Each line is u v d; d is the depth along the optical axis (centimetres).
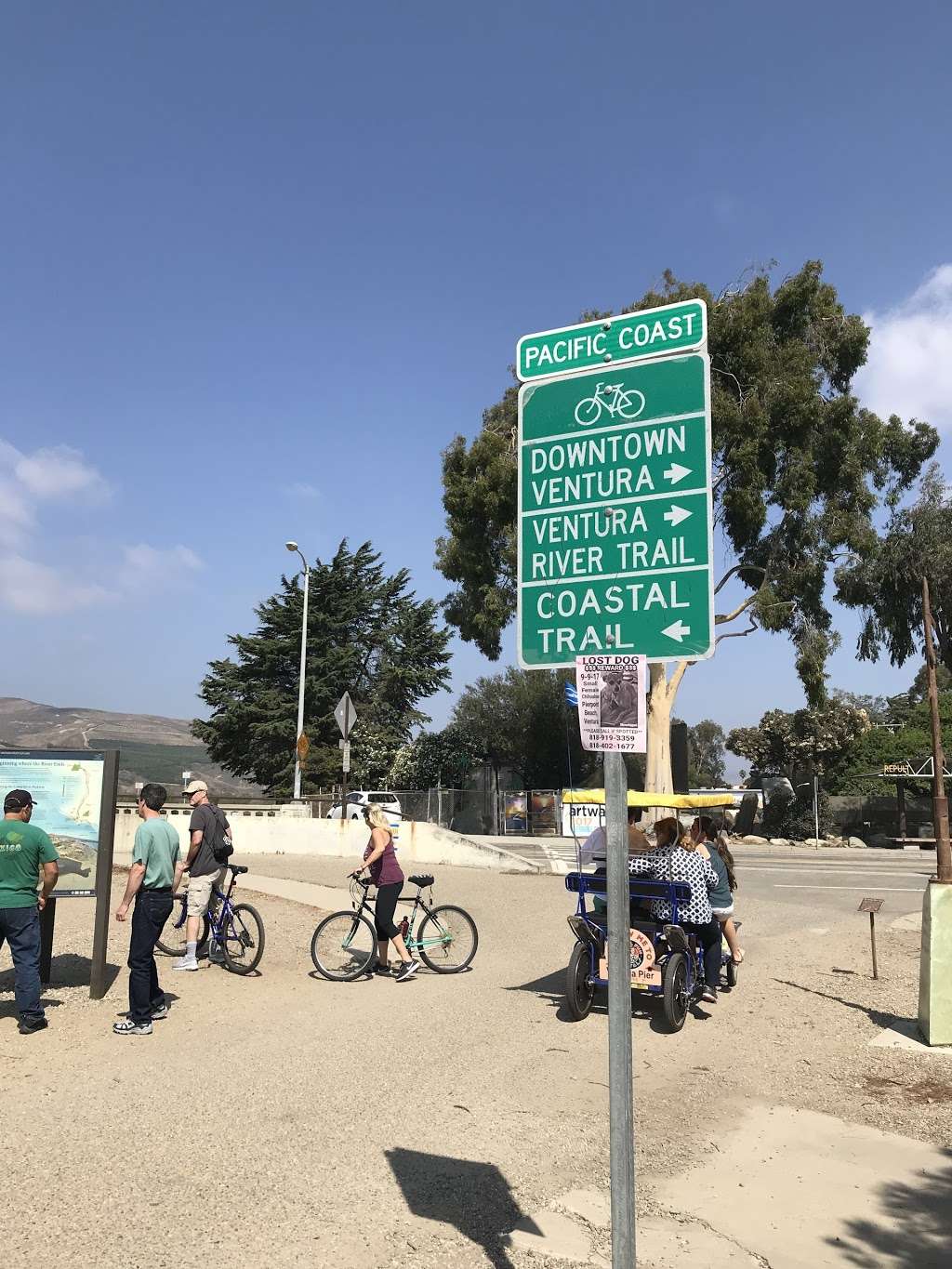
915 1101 633
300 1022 807
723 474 2858
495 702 4491
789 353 2844
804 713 3778
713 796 941
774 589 2875
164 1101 594
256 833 2456
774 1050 756
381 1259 401
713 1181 500
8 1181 468
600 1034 791
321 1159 505
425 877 1023
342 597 5341
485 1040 761
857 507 2889
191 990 919
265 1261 395
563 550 361
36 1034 752
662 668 2791
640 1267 405
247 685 5012
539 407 374
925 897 793
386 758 4619
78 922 1280
